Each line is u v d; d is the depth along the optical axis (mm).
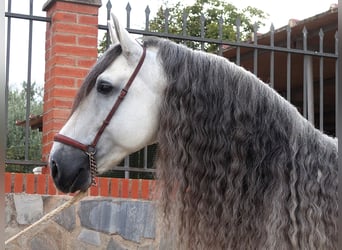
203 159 2971
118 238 4992
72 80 5023
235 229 2898
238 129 2959
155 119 3152
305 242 2811
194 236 2969
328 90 10633
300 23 7281
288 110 3043
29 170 7836
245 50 7695
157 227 5023
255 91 3025
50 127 4984
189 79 3035
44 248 4789
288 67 5598
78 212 4902
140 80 3170
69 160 3107
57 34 5016
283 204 2846
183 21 5352
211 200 2945
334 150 2996
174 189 3021
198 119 2990
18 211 4750
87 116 3168
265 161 2926
